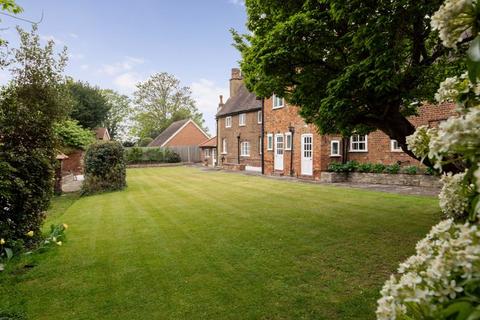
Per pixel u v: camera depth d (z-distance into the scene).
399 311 1.11
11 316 3.23
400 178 11.73
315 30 5.25
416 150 1.58
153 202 10.12
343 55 5.59
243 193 11.21
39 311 3.37
